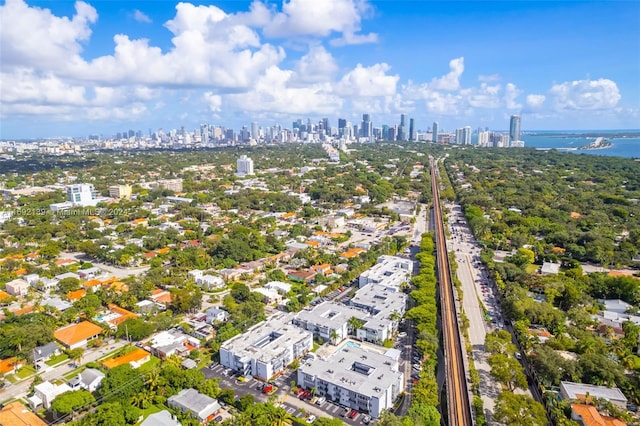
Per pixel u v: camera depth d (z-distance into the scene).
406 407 152.75
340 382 155.00
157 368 166.62
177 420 139.50
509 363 159.12
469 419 140.62
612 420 139.00
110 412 134.38
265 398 157.00
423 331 186.75
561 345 180.88
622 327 199.50
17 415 139.88
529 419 129.25
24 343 179.00
